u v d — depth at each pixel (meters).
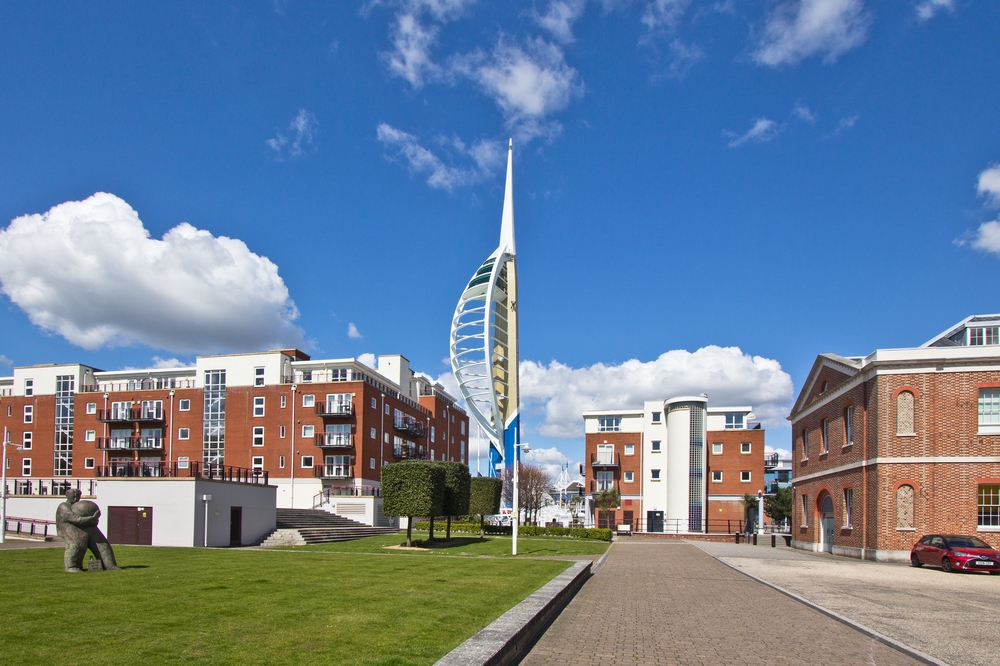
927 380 30.77
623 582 20.52
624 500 69.12
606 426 72.38
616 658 9.99
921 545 27.55
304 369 66.25
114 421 68.19
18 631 9.29
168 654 8.12
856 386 33.56
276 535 38.25
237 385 66.19
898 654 10.56
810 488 40.94
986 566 24.70
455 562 22.69
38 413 72.69
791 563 28.64
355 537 43.62
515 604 12.99
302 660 8.00
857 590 18.88
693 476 64.00
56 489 54.50
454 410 91.50
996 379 29.92
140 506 33.47
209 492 33.94
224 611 11.05
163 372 71.88
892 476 30.66
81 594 12.66
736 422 70.31
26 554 21.33
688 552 35.81
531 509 84.94
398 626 10.20
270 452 64.00
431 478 34.19
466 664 7.55
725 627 12.73
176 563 19.97
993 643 11.47
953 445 30.08
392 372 75.94
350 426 62.09
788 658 10.18
